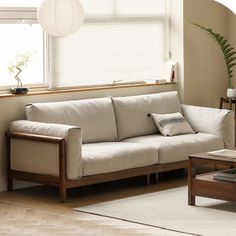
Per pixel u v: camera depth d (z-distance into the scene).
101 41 9.34
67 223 7.02
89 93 9.01
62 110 8.38
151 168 8.39
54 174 7.75
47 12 8.15
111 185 8.50
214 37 10.15
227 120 9.04
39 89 8.80
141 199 7.83
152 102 9.17
